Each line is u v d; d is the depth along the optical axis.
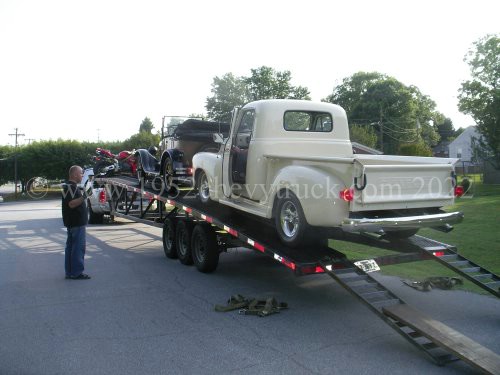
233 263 9.41
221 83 43.12
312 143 7.65
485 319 5.71
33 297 6.95
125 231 14.70
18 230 15.06
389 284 7.41
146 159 11.58
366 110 53.91
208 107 43.00
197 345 4.99
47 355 4.73
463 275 6.13
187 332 5.39
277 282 7.80
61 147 42.69
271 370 4.35
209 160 8.61
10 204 30.42
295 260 6.03
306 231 6.13
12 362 4.56
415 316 4.87
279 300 6.75
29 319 5.90
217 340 5.13
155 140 46.09
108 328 5.54
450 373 4.27
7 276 8.38
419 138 52.19
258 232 7.44
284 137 7.48
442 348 4.35
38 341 5.13
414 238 7.32
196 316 6.00
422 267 8.55
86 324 5.70
